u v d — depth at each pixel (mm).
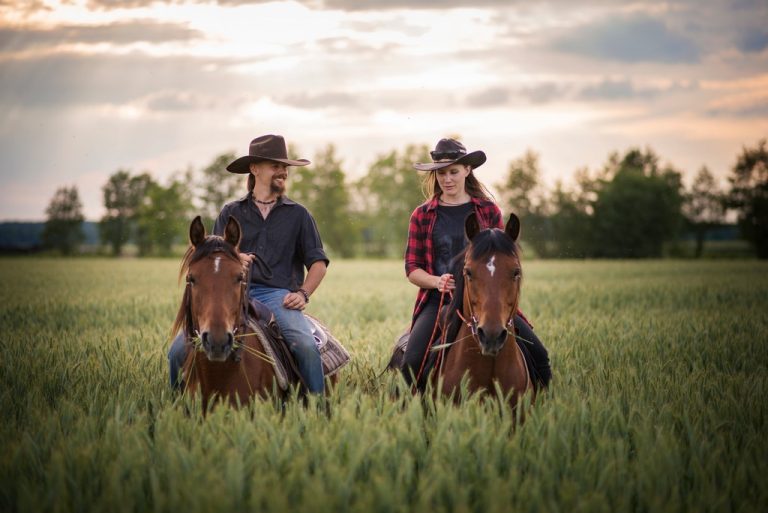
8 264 55312
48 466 4633
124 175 100625
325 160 90438
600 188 88500
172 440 4945
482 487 4410
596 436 5082
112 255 98250
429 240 6688
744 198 76750
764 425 5668
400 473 4383
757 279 26859
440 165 6488
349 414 5105
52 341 10078
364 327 13023
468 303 5844
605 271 38062
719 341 10086
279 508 3938
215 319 5230
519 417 5363
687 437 5328
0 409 6195
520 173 90500
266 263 6469
